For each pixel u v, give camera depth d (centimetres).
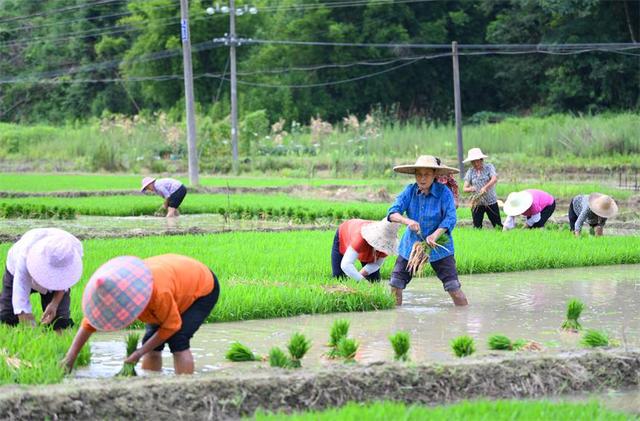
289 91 8619
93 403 860
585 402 943
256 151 6538
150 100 9831
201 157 6362
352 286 1503
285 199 3681
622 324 1336
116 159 6284
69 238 1152
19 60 10825
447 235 1487
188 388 890
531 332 1273
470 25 8794
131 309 921
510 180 4500
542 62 8069
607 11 7544
